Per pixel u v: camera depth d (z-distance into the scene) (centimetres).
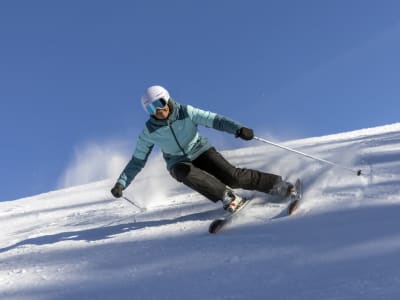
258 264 245
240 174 380
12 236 496
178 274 253
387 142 620
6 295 264
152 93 370
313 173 433
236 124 378
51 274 292
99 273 278
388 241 238
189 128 385
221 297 212
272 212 344
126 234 375
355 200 329
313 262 233
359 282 199
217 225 324
